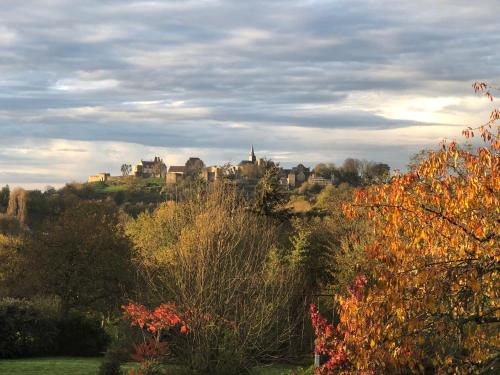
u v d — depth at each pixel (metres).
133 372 16.89
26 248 40.12
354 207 10.33
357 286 14.02
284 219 54.28
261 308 20.19
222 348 18.12
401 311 9.79
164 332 18.56
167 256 37.91
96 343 29.91
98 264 37.84
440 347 10.86
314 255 42.62
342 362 13.96
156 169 154.38
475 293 10.01
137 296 22.77
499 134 9.54
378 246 10.02
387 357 10.18
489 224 9.66
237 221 34.03
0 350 27.98
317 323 15.52
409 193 9.80
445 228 9.59
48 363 24.92
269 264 29.92
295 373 20.12
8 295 38.47
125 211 94.06
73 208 41.84
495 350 10.67
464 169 10.04
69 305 37.88
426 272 9.66
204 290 19.14
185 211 48.03
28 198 86.88
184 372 17.41
